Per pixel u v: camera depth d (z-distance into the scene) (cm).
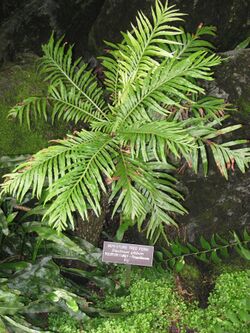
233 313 301
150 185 275
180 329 324
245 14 431
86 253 320
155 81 276
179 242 377
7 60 456
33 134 365
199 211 373
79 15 487
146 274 366
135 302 335
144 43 283
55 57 337
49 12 482
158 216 298
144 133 271
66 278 346
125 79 293
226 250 359
